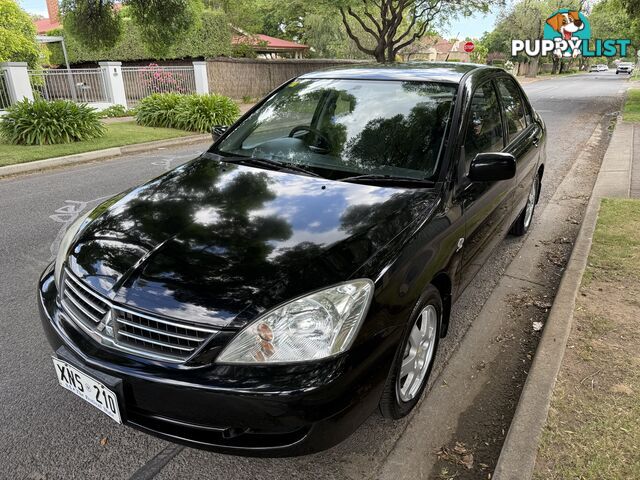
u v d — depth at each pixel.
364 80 3.49
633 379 2.75
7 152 9.39
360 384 2.00
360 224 2.37
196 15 16.27
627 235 4.78
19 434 2.48
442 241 2.57
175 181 2.98
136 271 2.12
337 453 2.41
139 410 2.04
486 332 3.52
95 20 15.92
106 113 16.23
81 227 2.67
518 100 4.59
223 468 2.31
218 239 2.27
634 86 31.08
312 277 2.04
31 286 4.02
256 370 1.89
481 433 2.57
